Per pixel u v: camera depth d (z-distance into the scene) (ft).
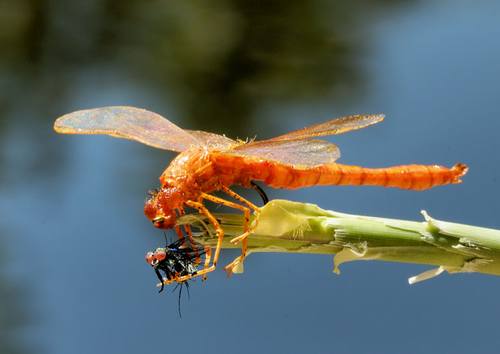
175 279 1.69
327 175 1.73
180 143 1.72
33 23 2.54
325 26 2.53
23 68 2.54
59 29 2.55
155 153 2.33
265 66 2.45
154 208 1.69
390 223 1.67
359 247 1.67
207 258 1.69
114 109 1.74
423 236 1.67
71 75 2.54
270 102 2.42
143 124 1.73
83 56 2.53
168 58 2.47
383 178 1.73
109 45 2.53
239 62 2.44
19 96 2.52
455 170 1.74
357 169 1.73
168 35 2.48
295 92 2.45
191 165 1.70
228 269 1.68
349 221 1.67
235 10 2.47
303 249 1.68
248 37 2.46
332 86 2.50
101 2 2.53
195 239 1.69
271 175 1.72
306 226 1.68
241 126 2.38
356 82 2.54
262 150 1.69
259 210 1.68
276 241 1.68
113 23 2.53
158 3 2.51
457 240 1.67
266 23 2.46
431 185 1.73
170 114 2.42
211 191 1.71
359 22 2.64
